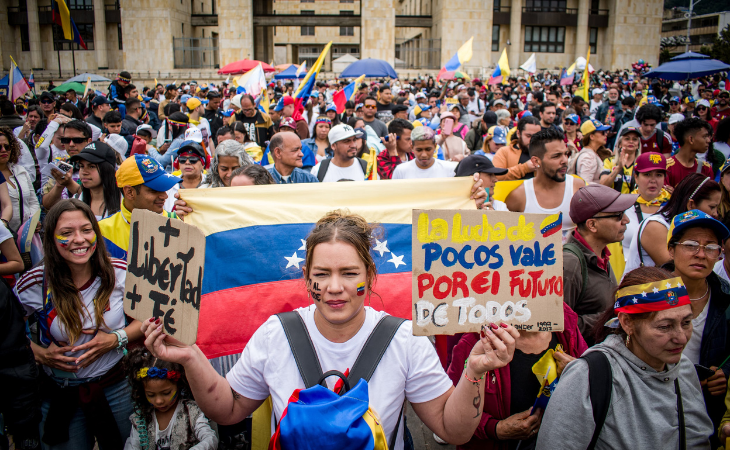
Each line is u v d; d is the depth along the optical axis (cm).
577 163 668
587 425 215
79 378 292
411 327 208
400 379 201
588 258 314
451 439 201
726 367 273
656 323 208
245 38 4197
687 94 2288
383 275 315
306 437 161
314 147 765
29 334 304
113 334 290
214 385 205
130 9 4338
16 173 500
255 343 210
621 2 4497
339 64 3706
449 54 4319
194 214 317
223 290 301
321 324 204
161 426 292
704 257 274
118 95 1166
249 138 929
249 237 308
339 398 170
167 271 208
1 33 4734
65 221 276
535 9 4581
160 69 4384
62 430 289
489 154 802
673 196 352
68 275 286
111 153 397
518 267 214
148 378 278
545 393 253
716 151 632
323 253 192
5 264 359
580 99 1282
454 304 207
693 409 224
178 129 882
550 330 217
